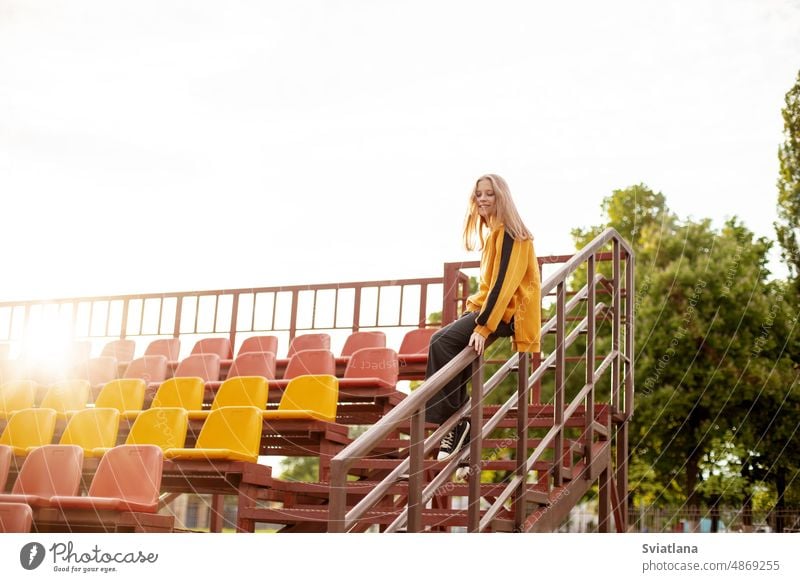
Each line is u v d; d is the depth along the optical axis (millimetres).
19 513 3559
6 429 5312
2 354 7754
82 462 4246
